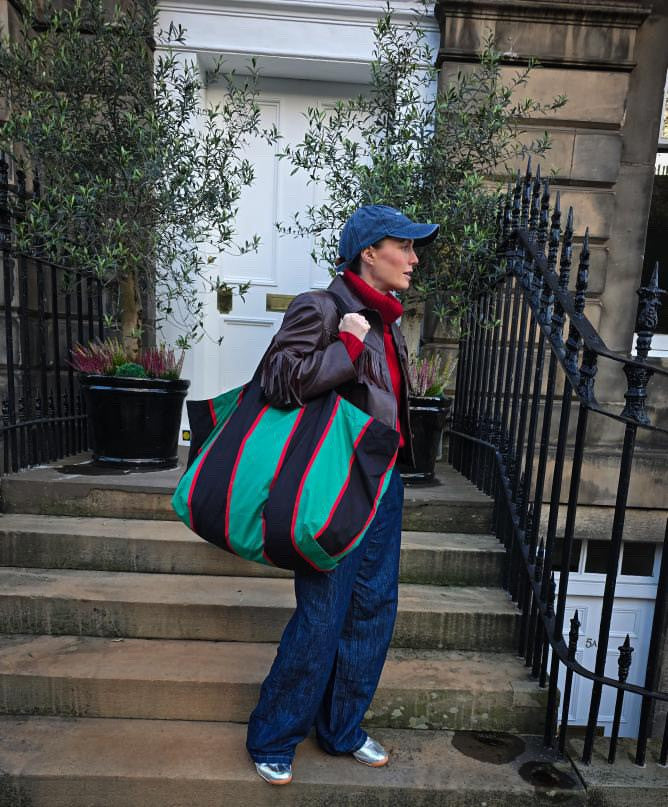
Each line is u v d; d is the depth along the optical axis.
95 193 2.70
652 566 3.78
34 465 2.99
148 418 2.92
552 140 3.55
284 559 1.46
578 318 1.97
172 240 3.06
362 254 1.62
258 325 4.00
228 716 1.97
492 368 2.90
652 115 3.60
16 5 3.11
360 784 1.71
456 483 3.09
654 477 3.50
